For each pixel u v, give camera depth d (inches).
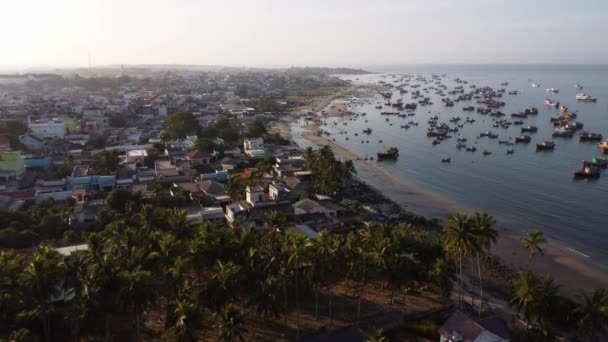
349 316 3476.9
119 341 3006.9
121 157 7628.0
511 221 6181.1
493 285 4323.3
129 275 2714.1
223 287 2792.8
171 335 2509.8
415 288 4018.2
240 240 3425.2
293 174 7062.0
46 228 4458.7
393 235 3836.1
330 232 5024.6
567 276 4655.5
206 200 5526.6
